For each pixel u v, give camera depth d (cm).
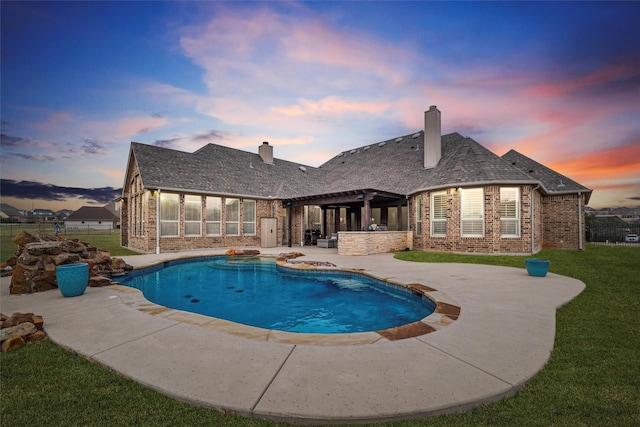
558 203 1617
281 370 287
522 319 454
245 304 705
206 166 1927
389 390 249
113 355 324
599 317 472
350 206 2205
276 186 2116
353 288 846
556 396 249
